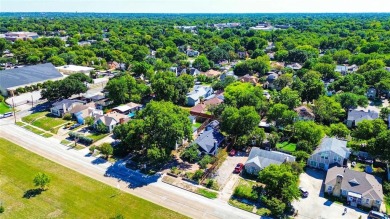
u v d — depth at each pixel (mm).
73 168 69000
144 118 75312
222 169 69000
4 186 62219
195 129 87000
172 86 107875
